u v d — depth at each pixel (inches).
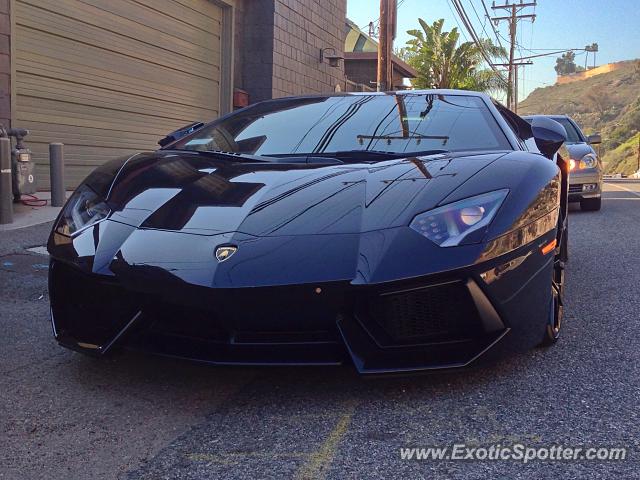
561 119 394.3
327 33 579.2
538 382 97.7
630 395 92.8
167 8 383.6
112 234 98.0
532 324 96.7
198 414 89.2
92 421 87.5
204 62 429.7
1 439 82.7
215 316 87.6
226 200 99.9
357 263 85.9
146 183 109.1
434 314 87.7
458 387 95.7
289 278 85.0
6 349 117.2
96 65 326.6
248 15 473.4
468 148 116.4
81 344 98.1
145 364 108.2
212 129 142.7
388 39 541.0
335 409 89.4
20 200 264.7
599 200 361.7
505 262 90.4
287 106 145.4
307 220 92.4
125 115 351.9
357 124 129.6
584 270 187.0
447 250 86.9
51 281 103.0
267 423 85.8
